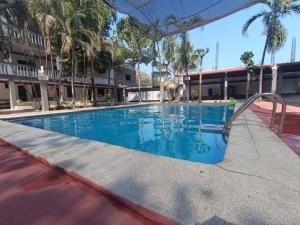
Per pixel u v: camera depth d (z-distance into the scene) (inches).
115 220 68.2
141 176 95.5
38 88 730.2
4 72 553.0
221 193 77.2
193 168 103.0
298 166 102.0
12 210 76.1
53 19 510.3
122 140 250.8
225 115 462.6
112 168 107.2
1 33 533.3
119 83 1106.1
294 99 721.0
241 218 62.2
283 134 179.6
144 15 191.8
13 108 571.2
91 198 83.3
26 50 672.4
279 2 594.6
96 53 681.6
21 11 499.2
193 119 410.6
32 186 95.8
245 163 106.9
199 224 60.2
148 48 928.9
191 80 1144.2
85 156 129.0
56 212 74.0
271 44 635.5
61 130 322.3
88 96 962.7
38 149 148.9
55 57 764.6
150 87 1123.9
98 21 657.0
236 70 863.7
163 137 259.3
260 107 463.8
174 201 73.0
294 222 60.0
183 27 205.5
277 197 73.2
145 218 68.7
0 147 166.7
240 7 164.1
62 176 106.1
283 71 869.2
